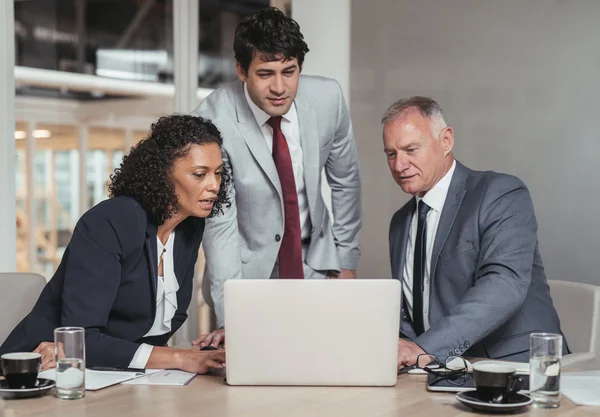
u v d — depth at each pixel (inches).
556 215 151.1
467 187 107.5
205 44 193.9
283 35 109.3
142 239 92.0
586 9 146.5
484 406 71.6
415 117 105.7
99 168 188.5
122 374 85.9
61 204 183.9
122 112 190.1
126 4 189.0
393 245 114.0
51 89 180.9
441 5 161.3
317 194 125.4
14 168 159.6
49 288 95.5
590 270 148.1
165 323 97.7
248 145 120.0
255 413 71.9
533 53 152.0
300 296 80.9
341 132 128.1
